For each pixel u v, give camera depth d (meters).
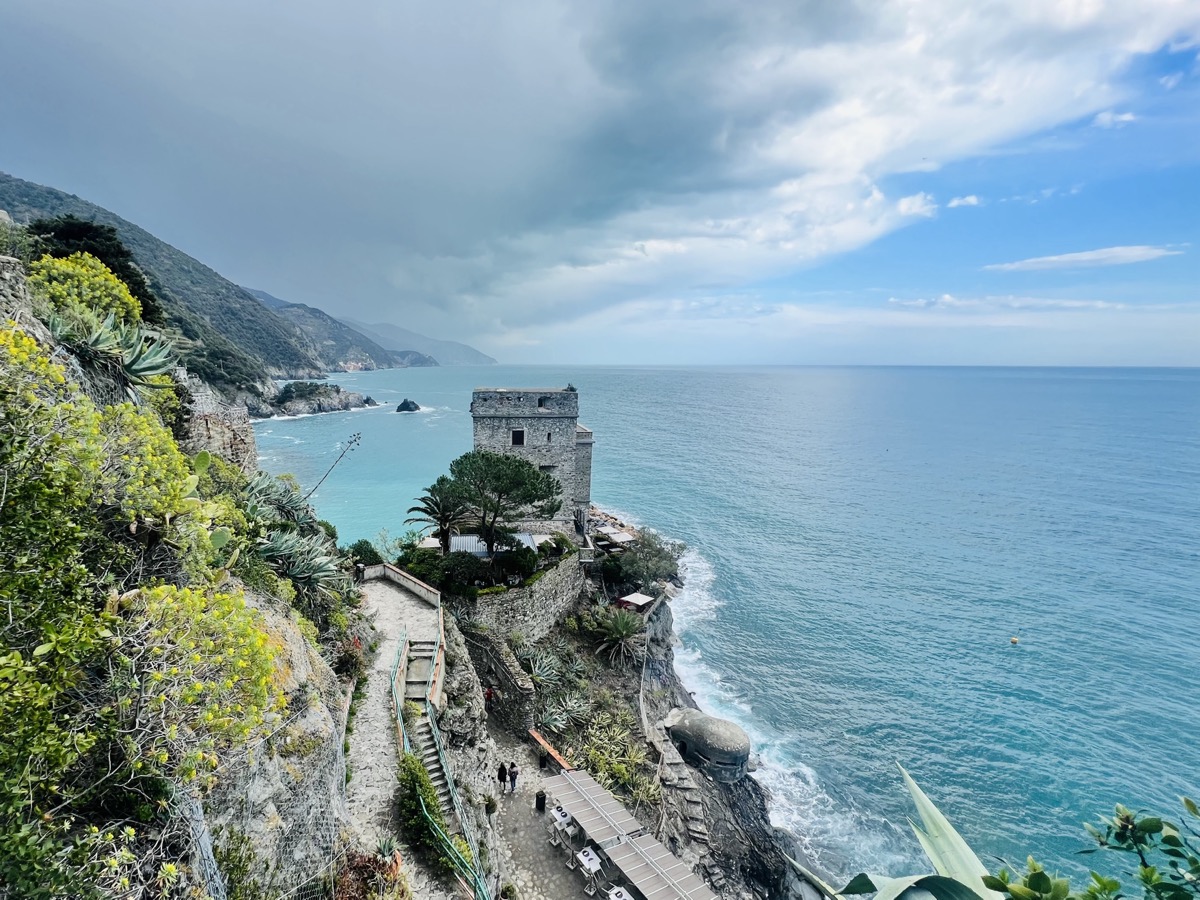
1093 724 43.25
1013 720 43.59
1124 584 66.44
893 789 37.44
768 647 52.66
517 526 44.19
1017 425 197.38
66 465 8.51
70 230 30.69
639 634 41.00
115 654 8.48
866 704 45.19
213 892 8.67
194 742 8.84
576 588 41.84
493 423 43.44
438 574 32.66
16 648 7.42
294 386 192.38
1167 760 39.81
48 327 13.47
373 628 25.73
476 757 23.55
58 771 6.93
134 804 8.15
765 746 40.66
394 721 20.02
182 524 11.15
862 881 4.37
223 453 24.05
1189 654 52.28
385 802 17.11
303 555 20.30
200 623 9.09
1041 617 58.81
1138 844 4.02
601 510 88.31
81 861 6.66
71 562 8.25
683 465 123.88
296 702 13.50
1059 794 37.03
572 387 44.56
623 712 34.44
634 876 21.53
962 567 71.12
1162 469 124.44
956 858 4.52
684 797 31.06
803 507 94.69
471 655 30.69
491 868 19.00
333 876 12.48
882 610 59.97
